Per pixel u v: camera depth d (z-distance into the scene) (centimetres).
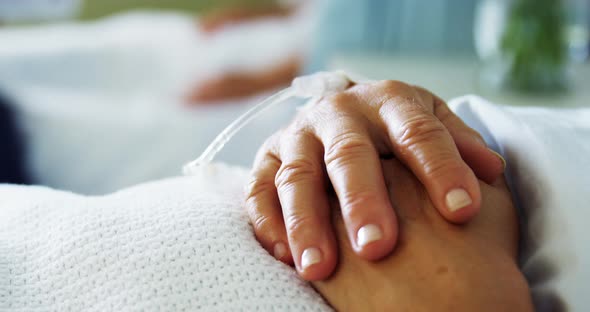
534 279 37
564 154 38
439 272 34
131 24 163
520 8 111
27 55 144
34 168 144
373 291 34
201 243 37
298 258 35
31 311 36
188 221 38
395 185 37
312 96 45
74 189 148
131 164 151
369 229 34
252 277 36
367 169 35
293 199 37
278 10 161
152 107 154
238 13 160
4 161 139
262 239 38
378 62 146
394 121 37
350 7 165
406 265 34
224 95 158
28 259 38
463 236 35
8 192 44
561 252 36
